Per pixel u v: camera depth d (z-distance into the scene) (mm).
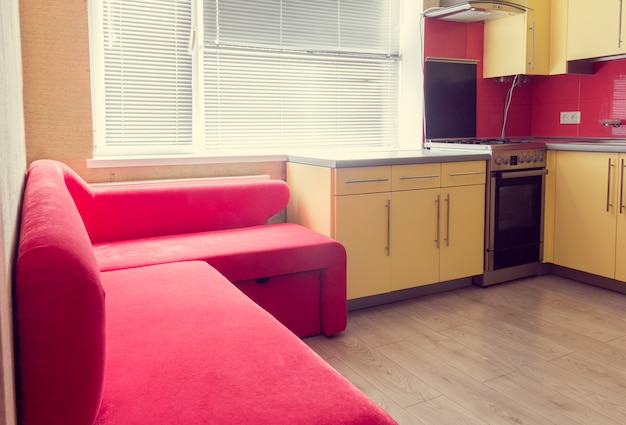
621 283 3480
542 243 3898
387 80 4234
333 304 2748
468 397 2152
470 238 3553
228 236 2848
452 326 2924
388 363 2467
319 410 1104
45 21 2854
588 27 3799
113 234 2805
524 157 3697
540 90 4527
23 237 935
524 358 2510
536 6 3967
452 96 4199
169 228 2945
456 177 3443
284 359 1347
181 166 3328
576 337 2756
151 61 3328
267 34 3674
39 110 2891
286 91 3789
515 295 3457
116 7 3199
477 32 4297
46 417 867
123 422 1058
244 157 3486
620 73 3926
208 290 1925
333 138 4023
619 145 3367
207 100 3518
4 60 1038
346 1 3977
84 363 875
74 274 859
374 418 1100
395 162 3170
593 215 3562
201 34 3451
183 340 1465
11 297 884
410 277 3328
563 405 2086
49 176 1683
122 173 3158
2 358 636
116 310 1707
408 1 4172
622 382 2270
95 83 3189
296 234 2895
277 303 2668
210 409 1105
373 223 3146
